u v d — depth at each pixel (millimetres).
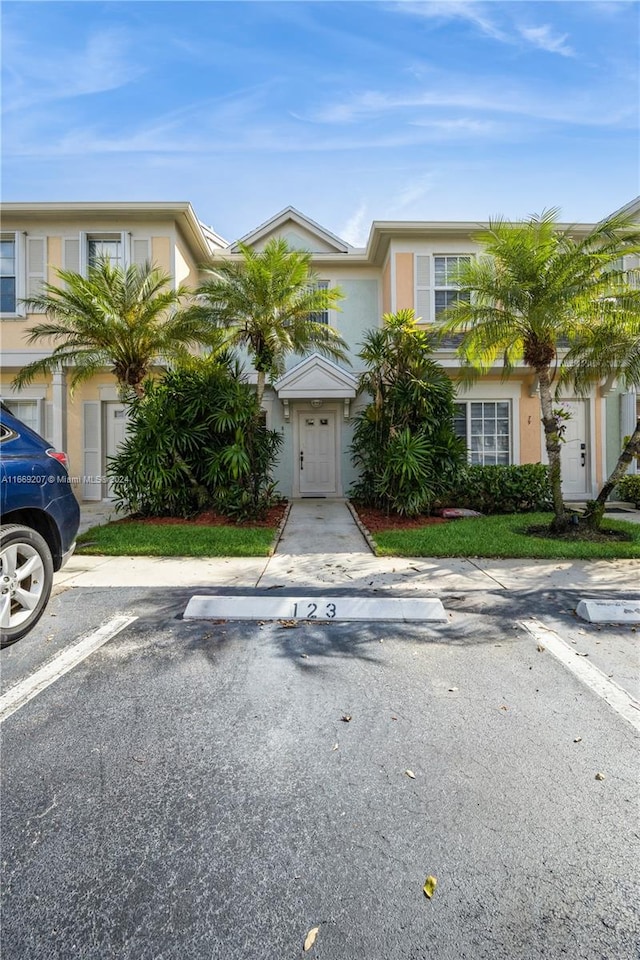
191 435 8281
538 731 2330
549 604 4160
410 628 3652
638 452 7172
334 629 3631
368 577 4953
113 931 1347
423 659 3111
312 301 8820
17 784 1942
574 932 1351
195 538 6730
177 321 8734
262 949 1302
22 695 2631
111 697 2617
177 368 9273
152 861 1577
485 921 1383
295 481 11711
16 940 1318
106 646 3289
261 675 2883
